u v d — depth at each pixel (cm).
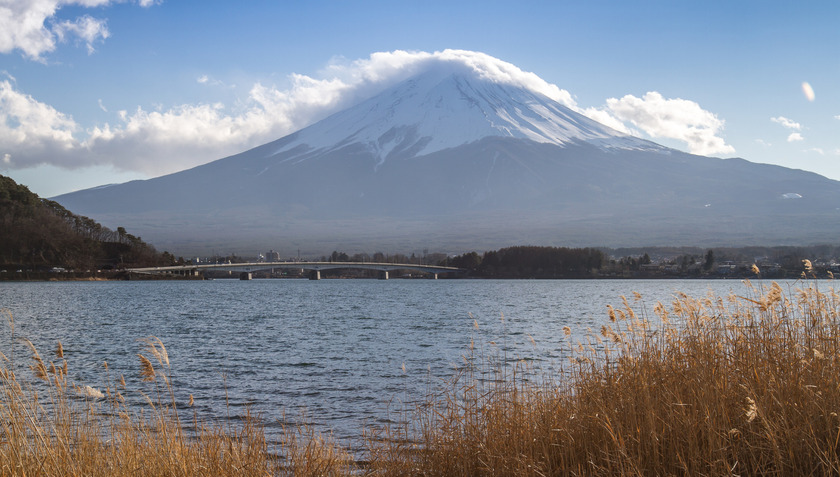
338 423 2081
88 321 7256
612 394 1173
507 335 4959
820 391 975
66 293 14825
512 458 1059
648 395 1062
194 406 2378
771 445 920
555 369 2392
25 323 6881
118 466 1088
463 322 6600
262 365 3556
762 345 1169
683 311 1382
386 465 1251
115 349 4506
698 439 970
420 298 13300
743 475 931
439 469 1148
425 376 3003
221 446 1226
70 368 3469
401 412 2178
